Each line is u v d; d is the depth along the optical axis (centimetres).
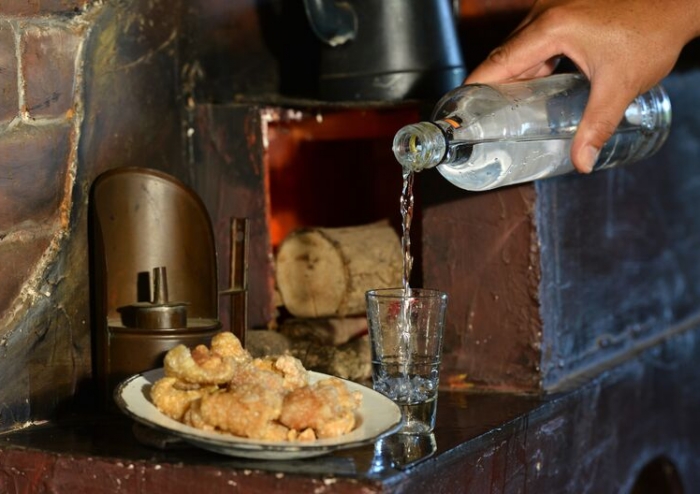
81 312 125
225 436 95
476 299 142
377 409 103
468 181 123
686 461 195
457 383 144
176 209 131
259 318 155
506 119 120
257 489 97
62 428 118
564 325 148
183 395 100
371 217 180
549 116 125
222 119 151
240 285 134
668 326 196
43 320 120
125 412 98
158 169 142
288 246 157
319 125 163
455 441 112
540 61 126
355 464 101
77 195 125
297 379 104
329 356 142
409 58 145
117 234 127
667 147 195
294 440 96
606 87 123
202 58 150
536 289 139
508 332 141
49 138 120
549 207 143
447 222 143
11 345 117
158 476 101
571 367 151
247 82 156
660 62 126
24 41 116
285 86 159
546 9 130
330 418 96
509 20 158
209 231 133
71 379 124
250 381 99
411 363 113
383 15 145
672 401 188
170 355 101
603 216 164
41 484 108
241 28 154
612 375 158
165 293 121
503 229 140
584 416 146
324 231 155
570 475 142
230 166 152
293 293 157
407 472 99
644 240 183
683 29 127
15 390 117
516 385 141
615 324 169
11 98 115
